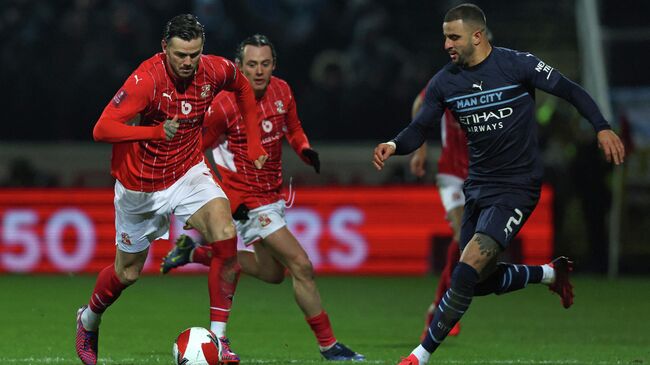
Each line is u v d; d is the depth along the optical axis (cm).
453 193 3105
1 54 6091
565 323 3600
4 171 5750
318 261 5375
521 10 7106
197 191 2344
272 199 2752
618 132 5441
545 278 2542
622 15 6156
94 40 6041
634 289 4738
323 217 5378
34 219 5375
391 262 5375
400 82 6091
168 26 2202
